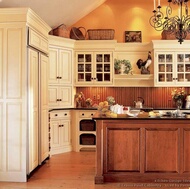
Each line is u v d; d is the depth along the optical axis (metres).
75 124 5.97
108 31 6.22
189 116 3.93
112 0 6.77
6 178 3.88
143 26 6.73
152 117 3.79
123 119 3.74
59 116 5.73
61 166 4.67
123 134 3.79
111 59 6.21
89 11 6.66
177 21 3.99
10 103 3.88
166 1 6.75
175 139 3.75
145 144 3.77
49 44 5.59
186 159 3.76
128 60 6.48
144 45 6.44
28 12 3.83
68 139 5.94
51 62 5.65
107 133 3.80
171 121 3.74
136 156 3.79
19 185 3.69
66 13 5.91
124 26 6.74
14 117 3.88
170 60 6.20
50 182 3.82
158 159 3.77
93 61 6.21
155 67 6.18
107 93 6.61
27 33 3.91
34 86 4.25
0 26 3.88
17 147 3.88
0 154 3.90
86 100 6.37
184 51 6.16
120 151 3.79
